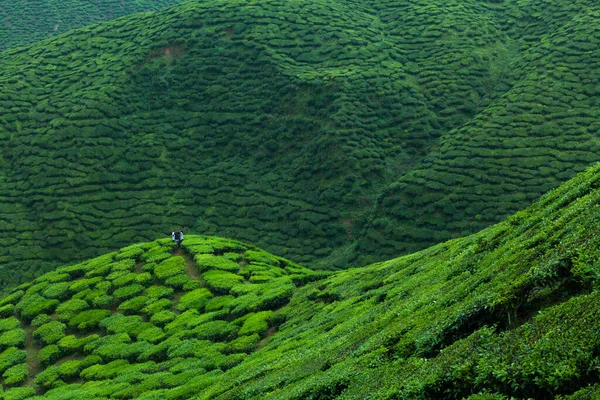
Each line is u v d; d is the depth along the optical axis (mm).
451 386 13016
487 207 62750
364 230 67562
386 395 14344
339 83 82750
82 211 75000
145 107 90438
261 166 80688
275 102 85688
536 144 68375
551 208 21578
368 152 75625
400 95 83125
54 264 68625
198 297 45281
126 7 159250
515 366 11375
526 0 102375
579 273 13492
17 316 48781
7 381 39531
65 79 96750
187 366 35188
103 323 44281
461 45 90750
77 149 82188
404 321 20297
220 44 95938
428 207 65438
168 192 79312
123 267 51469
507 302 14898
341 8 103438
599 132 67750
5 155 84562
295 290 44344
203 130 86375
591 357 10352
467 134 73312
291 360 26359
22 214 75625
